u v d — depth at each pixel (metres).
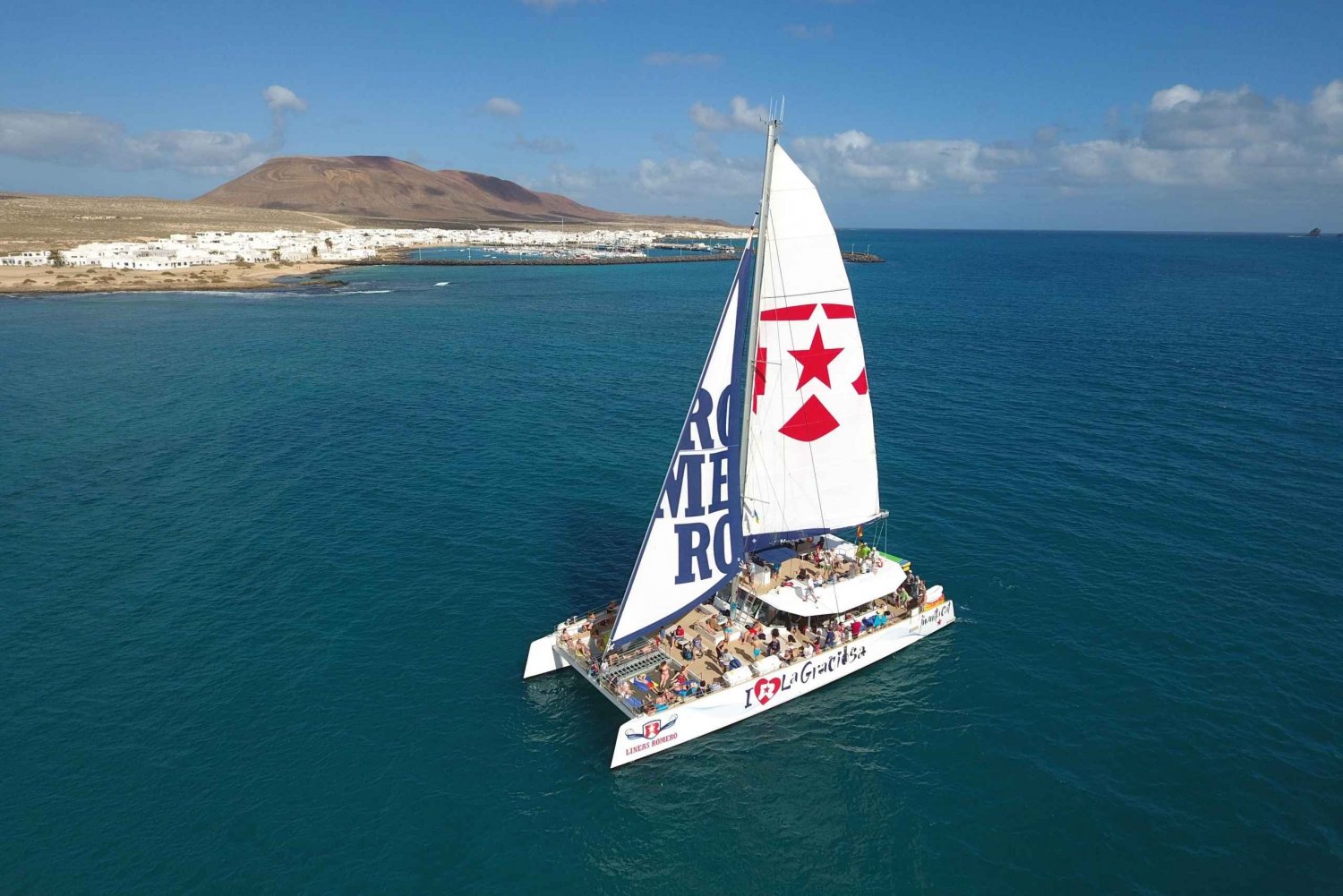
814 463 35.06
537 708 31.75
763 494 34.38
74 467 56.03
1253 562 42.53
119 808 25.97
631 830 26.20
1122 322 124.12
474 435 64.62
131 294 156.38
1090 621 37.53
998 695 32.72
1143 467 56.50
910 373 85.81
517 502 51.34
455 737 29.98
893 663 34.97
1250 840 25.41
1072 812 26.81
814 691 33.12
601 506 51.00
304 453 59.78
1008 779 28.38
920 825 26.52
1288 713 31.12
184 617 37.31
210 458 58.41
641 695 30.27
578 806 27.05
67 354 95.44
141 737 29.30
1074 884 24.09
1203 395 76.00
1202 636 36.09
